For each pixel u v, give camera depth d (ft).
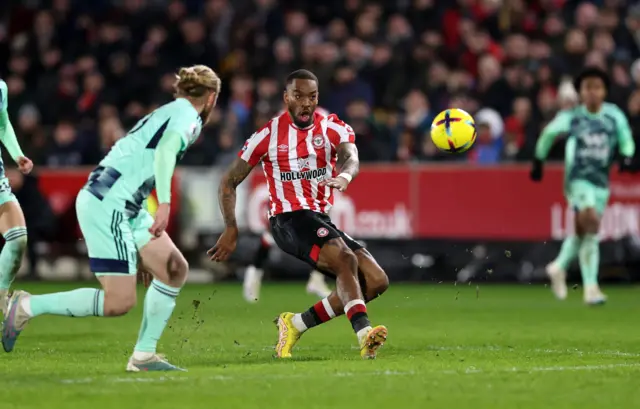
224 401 67.87
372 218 204.95
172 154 78.79
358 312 90.89
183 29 248.93
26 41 255.91
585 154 160.66
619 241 197.67
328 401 67.97
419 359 91.66
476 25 243.40
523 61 228.84
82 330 122.72
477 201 202.69
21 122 222.89
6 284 107.96
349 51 229.66
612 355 96.43
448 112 100.37
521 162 205.05
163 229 77.71
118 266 80.64
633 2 248.32
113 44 253.44
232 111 212.84
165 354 97.14
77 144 222.28
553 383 75.82
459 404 67.26
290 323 95.30
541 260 200.85
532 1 248.73
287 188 96.22
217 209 207.62
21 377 78.23
